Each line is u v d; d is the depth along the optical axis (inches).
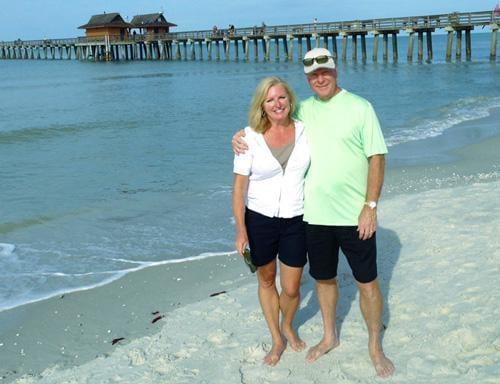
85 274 229.3
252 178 135.0
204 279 222.5
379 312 135.6
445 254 207.6
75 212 319.0
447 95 883.4
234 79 1406.3
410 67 1535.4
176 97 1025.5
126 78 1600.6
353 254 131.8
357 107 126.2
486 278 179.3
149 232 281.1
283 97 128.4
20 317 194.7
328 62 124.0
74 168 440.1
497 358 133.3
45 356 171.0
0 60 3585.1
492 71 1304.1
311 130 131.1
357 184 128.9
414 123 620.1
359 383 132.6
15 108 922.7
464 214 255.0
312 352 145.0
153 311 197.2
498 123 591.5
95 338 180.5
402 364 137.9
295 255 136.8
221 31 2246.6
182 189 366.3
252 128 132.0
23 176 414.6
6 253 255.9
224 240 266.2
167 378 145.1
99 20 2795.3
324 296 143.5
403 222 254.1
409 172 383.9
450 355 138.4
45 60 3348.9
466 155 435.8
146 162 455.5
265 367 144.5
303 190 135.0
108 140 573.6
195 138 569.3
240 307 188.1
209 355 155.2
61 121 740.0
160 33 2677.2
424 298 171.8
